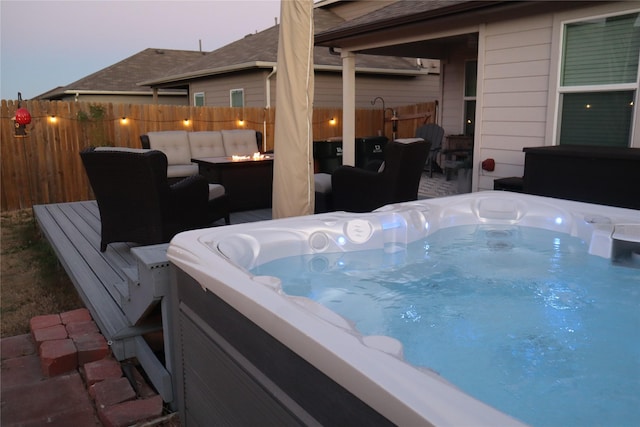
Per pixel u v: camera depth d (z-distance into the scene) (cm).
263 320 142
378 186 447
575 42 451
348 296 259
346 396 113
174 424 230
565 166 412
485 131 538
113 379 254
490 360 197
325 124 1009
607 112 440
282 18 294
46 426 226
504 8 477
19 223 653
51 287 434
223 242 244
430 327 226
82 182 744
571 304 251
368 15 710
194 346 200
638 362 195
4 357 293
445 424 89
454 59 902
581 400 170
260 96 1031
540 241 346
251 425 159
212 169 575
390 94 1257
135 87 1529
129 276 257
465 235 361
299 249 286
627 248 298
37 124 703
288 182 307
